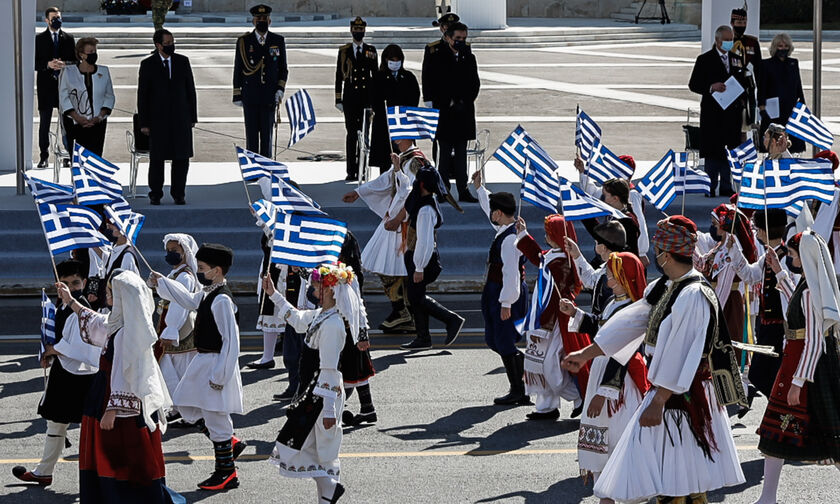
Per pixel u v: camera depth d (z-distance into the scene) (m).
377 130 19.09
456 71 18.36
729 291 10.71
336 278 8.23
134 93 32.31
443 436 10.44
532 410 11.27
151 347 7.87
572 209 10.52
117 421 7.85
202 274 9.16
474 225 18.27
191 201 18.69
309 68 38.66
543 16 63.06
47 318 9.03
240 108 30.33
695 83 19.22
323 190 19.56
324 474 8.28
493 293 11.44
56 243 9.79
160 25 45.38
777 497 8.75
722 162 19.23
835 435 8.30
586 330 8.76
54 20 21.36
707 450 7.36
